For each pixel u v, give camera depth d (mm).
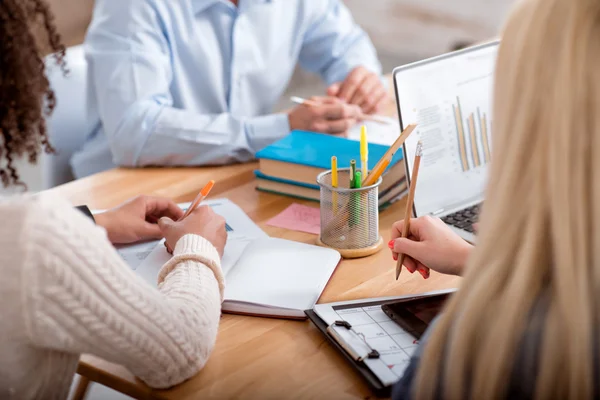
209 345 924
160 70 1762
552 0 627
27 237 735
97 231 794
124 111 1688
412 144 1270
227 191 1490
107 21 1769
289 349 971
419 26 4219
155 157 1638
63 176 1869
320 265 1142
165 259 1169
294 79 4215
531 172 630
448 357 668
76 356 887
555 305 621
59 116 1823
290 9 2072
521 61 639
